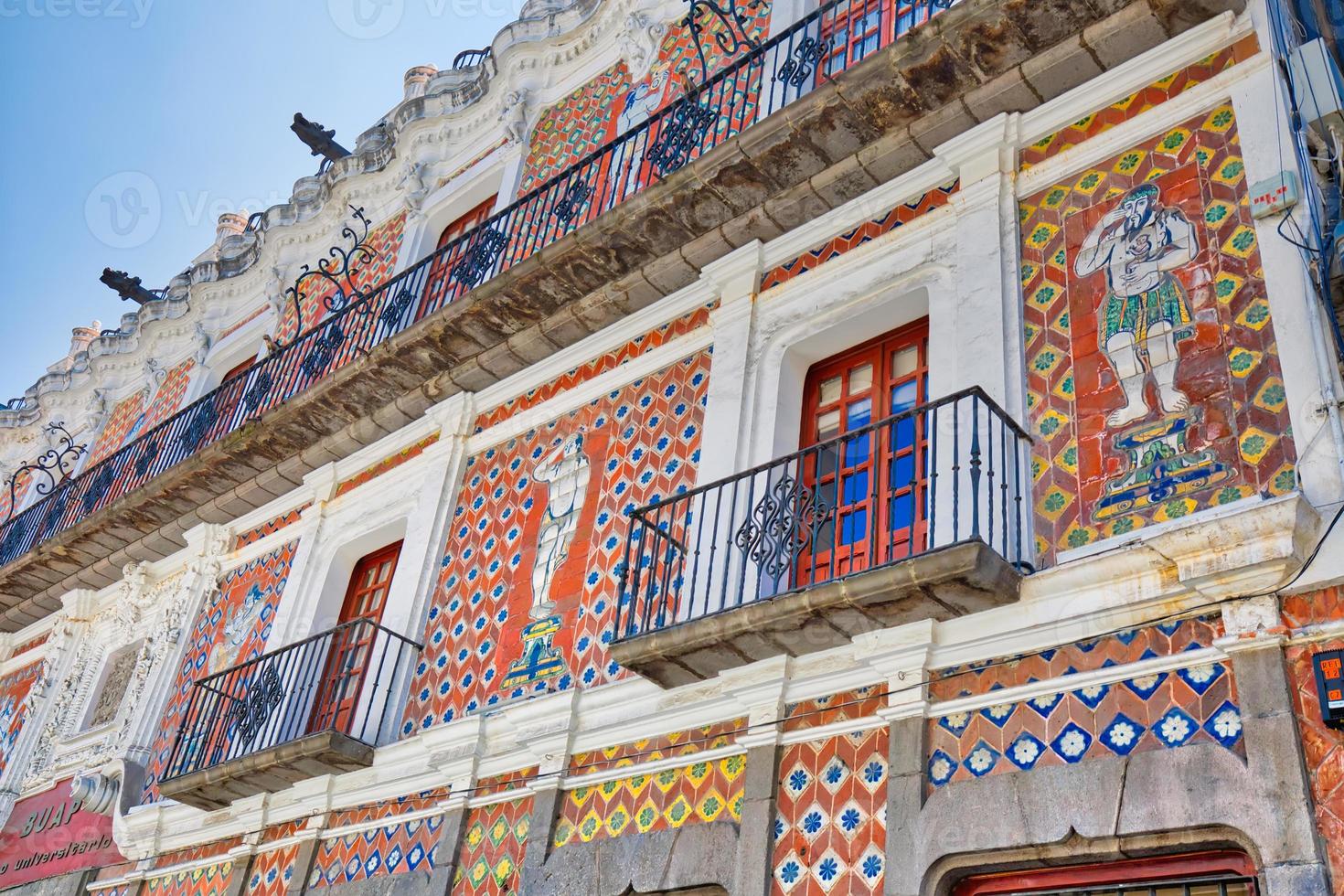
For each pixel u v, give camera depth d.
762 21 10.28
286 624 11.28
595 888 7.21
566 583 8.95
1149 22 7.19
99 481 15.22
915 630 6.46
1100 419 6.53
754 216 8.84
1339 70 7.10
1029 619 6.11
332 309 13.54
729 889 6.59
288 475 12.42
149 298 20.06
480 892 7.95
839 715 6.71
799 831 6.53
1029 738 5.90
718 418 8.42
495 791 8.34
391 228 13.97
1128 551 5.85
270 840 9.88
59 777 13.45
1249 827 4.98
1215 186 6.70
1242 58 6.94
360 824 9.17
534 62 12.87
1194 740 5.38
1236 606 5.47
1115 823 5.35
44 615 16.22
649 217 9.05
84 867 11.93
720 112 9.34
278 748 9.35
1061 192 7.44
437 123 13.86
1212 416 6.11
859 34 9.47
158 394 17.08
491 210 12.80
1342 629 5.18
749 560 7.52
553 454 9.81
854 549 7.47
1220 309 6.34
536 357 10.41
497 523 9.94
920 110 8.05
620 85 11.78
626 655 7.19
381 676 9.57
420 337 10.48
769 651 6.98
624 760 7.65
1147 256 6.80
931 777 6.13
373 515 11.25
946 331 7.50
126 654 14.09
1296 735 5.05
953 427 6.56
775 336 8.54
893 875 5.94
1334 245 6.23
